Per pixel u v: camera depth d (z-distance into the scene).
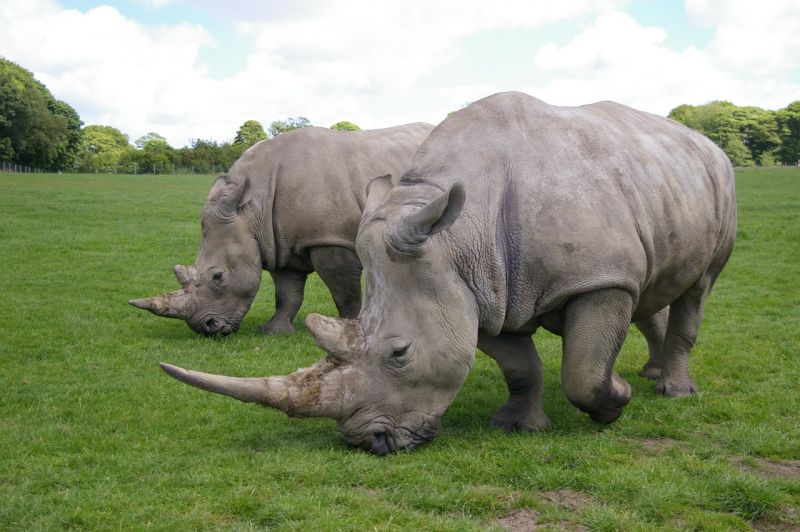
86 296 13.67
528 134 6.21
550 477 5.39
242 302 10.41
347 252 10.12
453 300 5.62
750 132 87.31
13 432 6.61
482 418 7.11
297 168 10.23
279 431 6.57
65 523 4.76
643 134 7.01
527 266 5.99
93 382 8.36
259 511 4.86
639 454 6.03
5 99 82.81
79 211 27.70
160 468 5.70
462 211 5.80
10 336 10.55
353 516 4.79
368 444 5.68
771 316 11.92
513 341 6.61
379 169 10.28
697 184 7.07
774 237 20.20
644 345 10.24
